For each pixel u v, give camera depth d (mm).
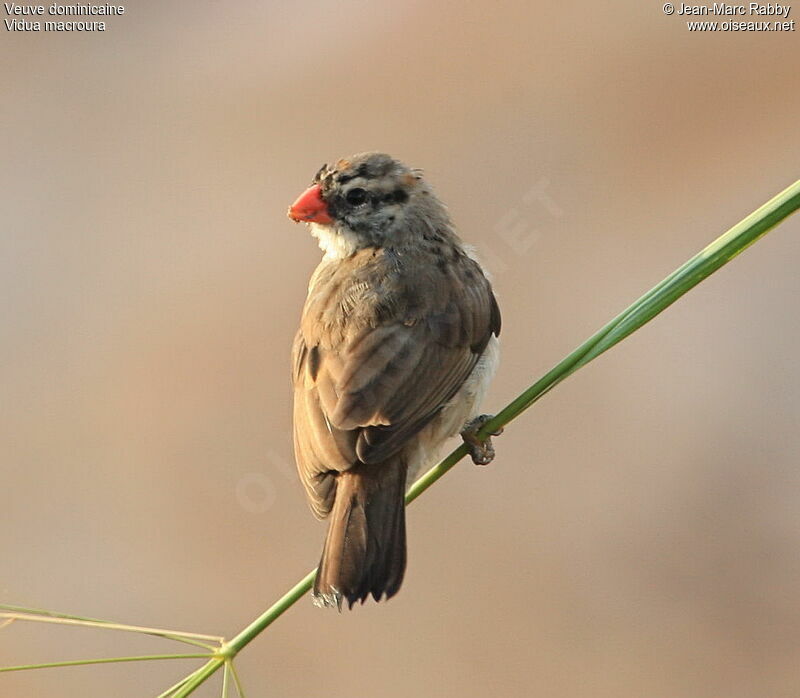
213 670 6223
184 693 6141
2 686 10703
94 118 13953
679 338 12000
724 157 12859
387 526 6953
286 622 11031
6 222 13234
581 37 13805
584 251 12344
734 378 11711
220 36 14438
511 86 13633
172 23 14523
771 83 13164
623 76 13438
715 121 13055
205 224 13188
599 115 13297
